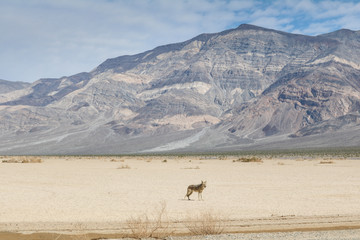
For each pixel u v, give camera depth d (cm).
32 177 4881
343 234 1530
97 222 1903
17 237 1552
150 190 3425
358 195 3030
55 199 2781
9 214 2139
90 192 3250
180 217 2052
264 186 3772
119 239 1506
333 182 4203
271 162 10125
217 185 3884
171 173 5788
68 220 1962
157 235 1592
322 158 12950
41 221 1933
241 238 1458
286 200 2742
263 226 1794
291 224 1842
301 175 5269
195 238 1473
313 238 1445
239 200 2755
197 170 6581
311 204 2542
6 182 4141
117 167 7806
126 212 2227
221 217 2030
